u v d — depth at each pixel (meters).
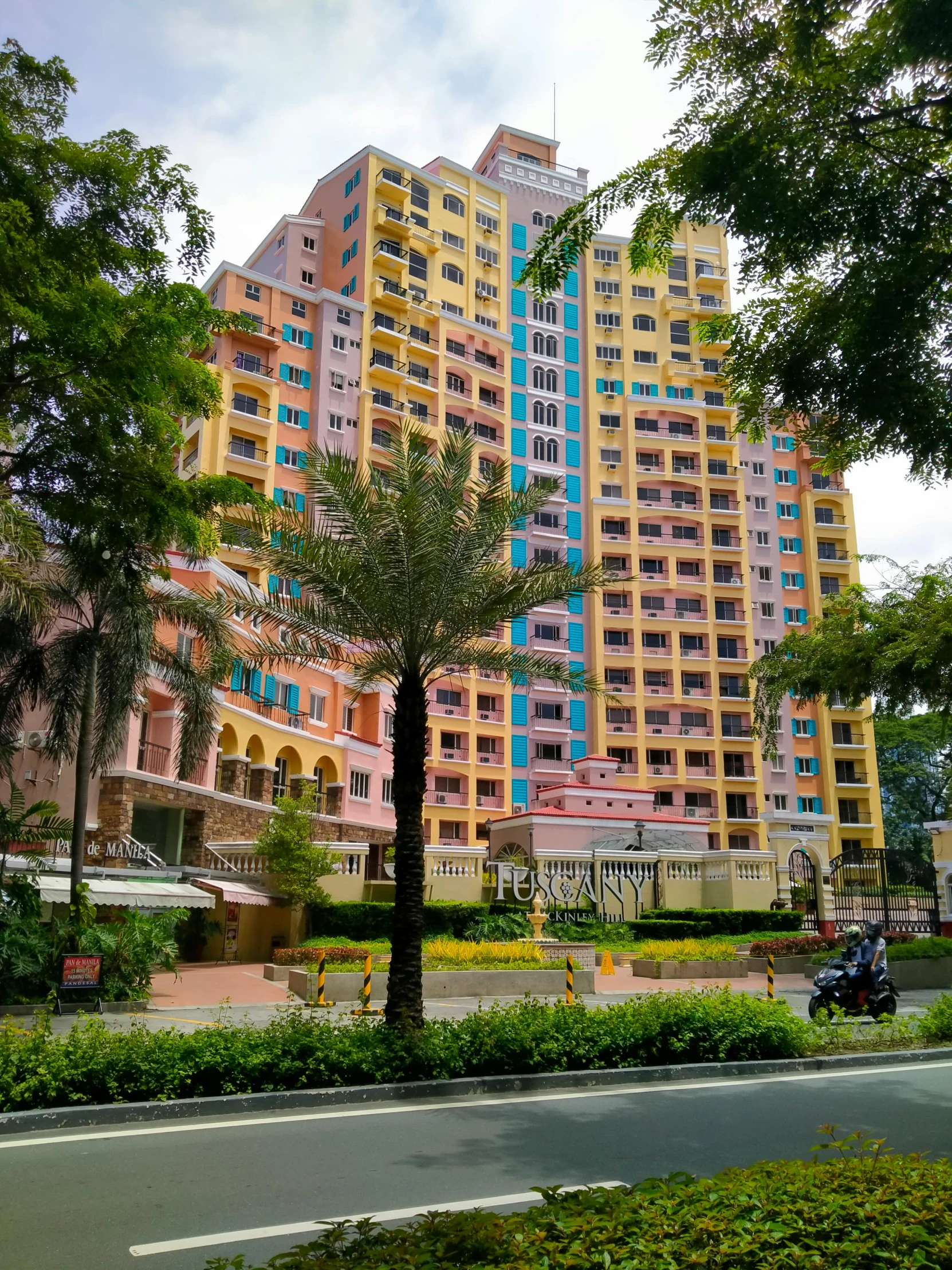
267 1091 10.84
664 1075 12.88
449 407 63.62
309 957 25.03
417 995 13.09
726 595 69.94
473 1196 7.38
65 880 22.47
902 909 33.56
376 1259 4.57
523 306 70.69
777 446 74.62
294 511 14.58
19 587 15.34
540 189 73.62
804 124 8.83
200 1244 6.28
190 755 21.80
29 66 15.62
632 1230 4.96
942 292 9.04
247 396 54.12
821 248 9.23
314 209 68.31
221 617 20.67
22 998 18.17
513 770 62.28
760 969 28.22
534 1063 12.39
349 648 42.31
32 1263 5.95
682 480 71.00
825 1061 13.99
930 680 21.67
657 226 10.02
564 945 27.88
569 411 70.88
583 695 65.69
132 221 16.25
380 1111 10.55
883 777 81.06
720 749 66.75
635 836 43.66
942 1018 16.16
